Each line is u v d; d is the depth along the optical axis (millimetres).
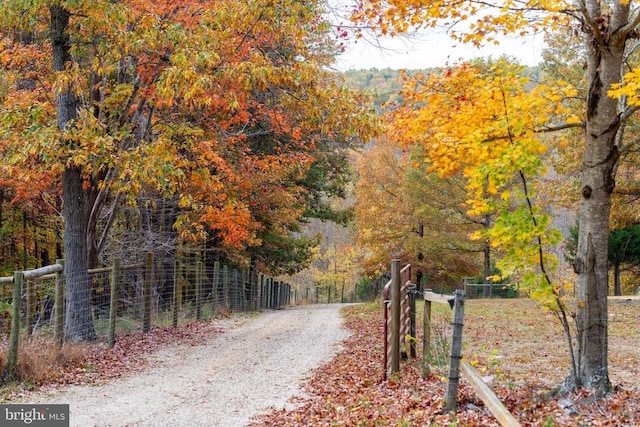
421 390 8289
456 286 42188
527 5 7168
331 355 12992
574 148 20453
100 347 12609
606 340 6828
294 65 14062
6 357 9086
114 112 14297
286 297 50562
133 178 13117
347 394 8828
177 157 14430
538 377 8969
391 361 9641
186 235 20984
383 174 33156
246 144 22797
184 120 16000
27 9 12680
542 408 6504
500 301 27875
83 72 14000
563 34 17781
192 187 18891
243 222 19219
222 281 25016
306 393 9164
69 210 12977
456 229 31859
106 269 13211
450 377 6773
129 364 11273
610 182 6914
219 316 22344
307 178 30438
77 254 12961
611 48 6918
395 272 9703
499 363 10055
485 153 7316
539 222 6656
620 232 29516
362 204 33781
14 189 20391
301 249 34125
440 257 33219
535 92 7066
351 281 74500
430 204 31281
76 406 8008
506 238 6711
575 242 31047
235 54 14062
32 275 9719
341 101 13945
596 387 6680
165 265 25953
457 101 8188
